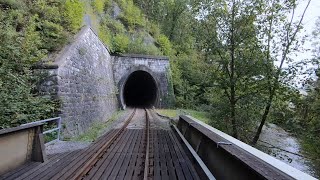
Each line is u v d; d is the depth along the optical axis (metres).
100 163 6.88
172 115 24.39
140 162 7.12
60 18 16.00
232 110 15.69
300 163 13.94
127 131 13.52
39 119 9.78
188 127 11.07
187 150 8.80
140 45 33.69
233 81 15.35
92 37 19.52
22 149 6.31
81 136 12.38
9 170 5.77
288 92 14.46
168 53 40.41
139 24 37.72
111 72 28.70
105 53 25.67
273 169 3.21
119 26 32.47
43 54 11.46
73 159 7.14
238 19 15.36
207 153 6.83
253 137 16.41
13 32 10.03
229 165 4.85
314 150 13.18
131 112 26.61
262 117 15.63
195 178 5.83
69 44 14.55
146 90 41.75
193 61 38.97
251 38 15.27
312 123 13.23
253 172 3.37
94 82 18.33
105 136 11.55
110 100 24.39
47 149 8.52
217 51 15.82
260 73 14.96
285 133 21.06
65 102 12.06
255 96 15.13
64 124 11.59
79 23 18.14
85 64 16.44
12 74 8.86
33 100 9.75
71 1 17.83
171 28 47.66
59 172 5.82
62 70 12.21
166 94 34.09
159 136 12.06
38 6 14.30
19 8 12.91
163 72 34.16
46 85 11.37
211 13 15.73
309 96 13.82
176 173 6.21
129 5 37.47
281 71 14.38
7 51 9.19
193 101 36.28
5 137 5.66
